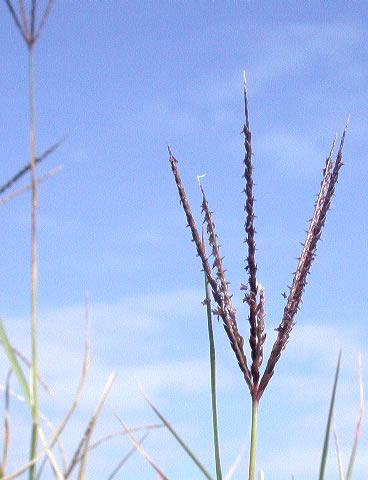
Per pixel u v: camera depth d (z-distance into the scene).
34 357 0.12
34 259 0.12
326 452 0.15
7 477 0.12
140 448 0.15
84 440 0.12
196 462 0.17
